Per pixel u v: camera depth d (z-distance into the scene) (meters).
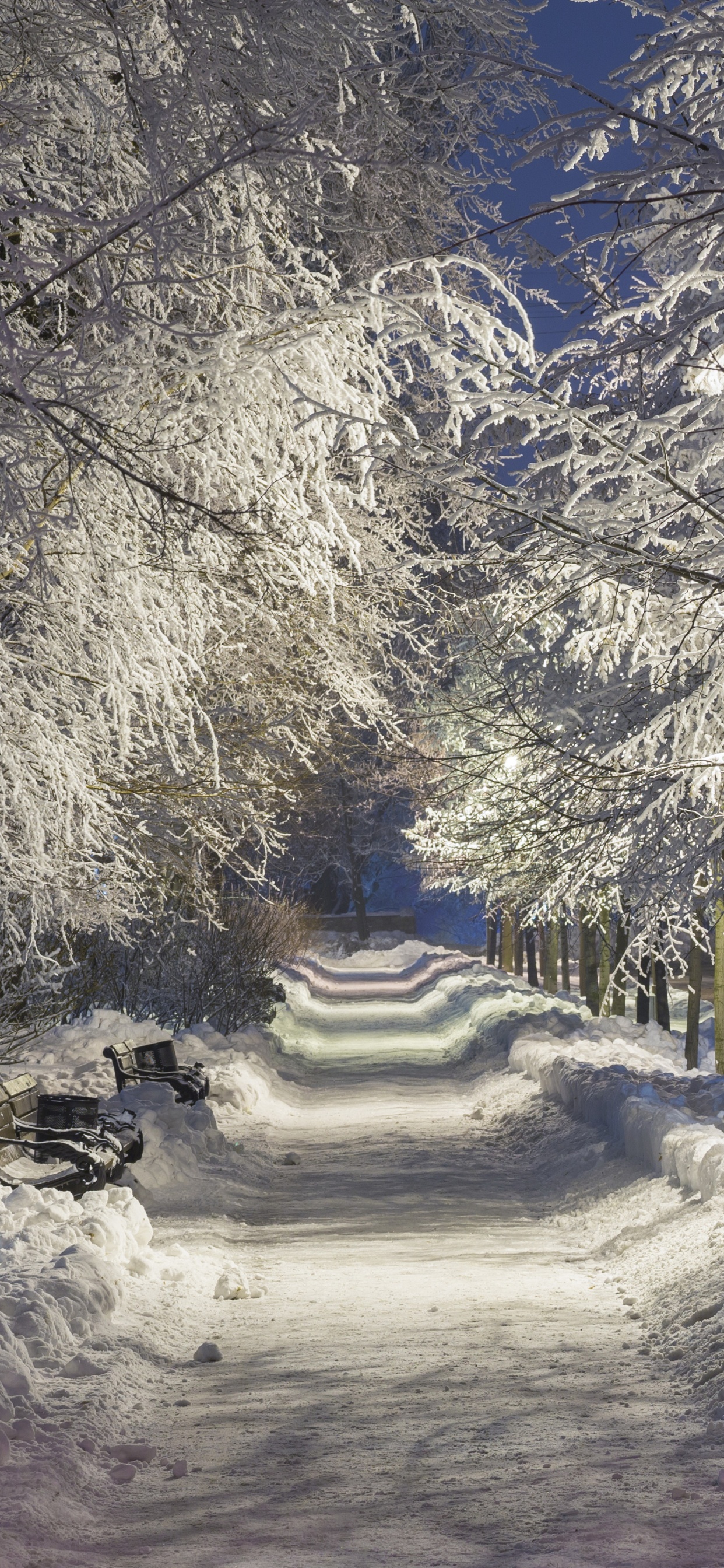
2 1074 15.42
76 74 7.25
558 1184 12.90
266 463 8.27
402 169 6.98
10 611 8.56
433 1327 7.48
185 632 8.78
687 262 5.63
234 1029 24.48
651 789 8.14
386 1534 4.50
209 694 11.28
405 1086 22.06
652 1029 23.39
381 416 7.89
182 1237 10.32
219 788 10.65
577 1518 4.55
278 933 36.31
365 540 11.72
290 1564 4.23
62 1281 7.09
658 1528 4.43
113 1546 4.46
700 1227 9.12
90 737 8.98
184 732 10.17
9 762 7.91
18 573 8.07
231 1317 7.83
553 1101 16.88
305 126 5.32
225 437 7.97
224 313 8.48
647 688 7.93
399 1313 7.86
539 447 8.26
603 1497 4.77
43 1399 5.83
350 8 6.05
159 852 11.76
